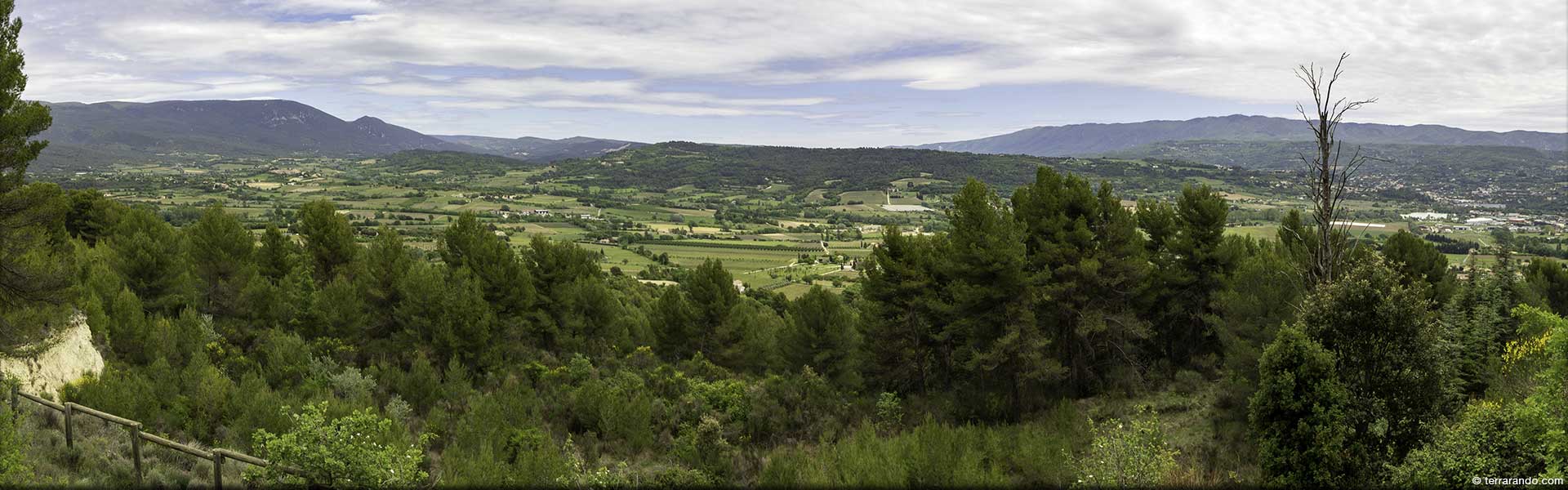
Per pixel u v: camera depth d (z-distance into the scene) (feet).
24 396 51.39
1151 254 100.32
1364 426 45.55
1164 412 77.66
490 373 97.76
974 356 84.64
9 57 55.06
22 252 59.26
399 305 117.70
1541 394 41.37
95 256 108.06
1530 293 104.17
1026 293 86.12
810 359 106.83
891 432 78.02
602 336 133.69
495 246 128.98
